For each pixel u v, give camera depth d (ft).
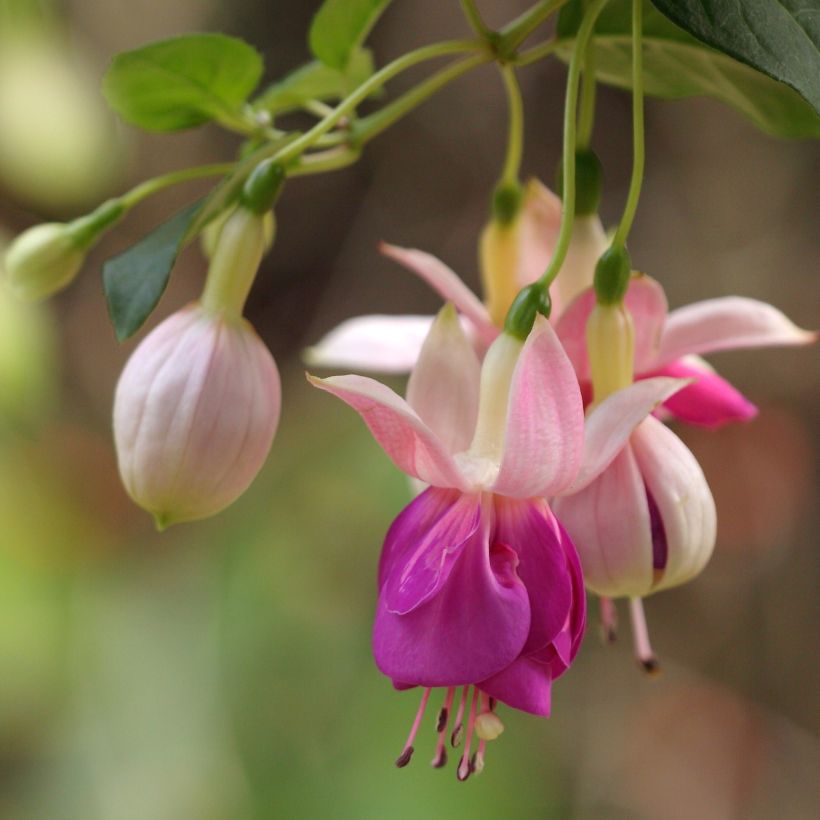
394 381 2.86
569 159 1.14
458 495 1.13
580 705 3.33
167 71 1.25
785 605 3.34
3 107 1.77
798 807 3.22
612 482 1.14
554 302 1.25
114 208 1.30
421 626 1.10
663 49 1.23
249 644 2.50
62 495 2.69
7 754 2.40
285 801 2.35
